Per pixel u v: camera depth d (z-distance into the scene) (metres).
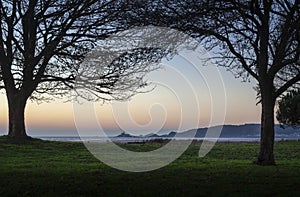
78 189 11.53
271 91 19.09
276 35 20.05
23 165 18.50
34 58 24.70
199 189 11.66
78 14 22.28
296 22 17.25
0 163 19.44
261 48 18.91
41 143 27.91
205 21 18.09
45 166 18.16
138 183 12.74
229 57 20.50
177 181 13.21
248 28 19.36
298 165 18.91
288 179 13.71
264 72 19.00
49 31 24.89
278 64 18.72
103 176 14.44
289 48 18.88
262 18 18.17
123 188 11.80
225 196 10.73
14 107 27.59
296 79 18.80
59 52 24.61
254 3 17.55
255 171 16.12
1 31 25.77
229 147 30.78
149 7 17.31
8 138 27.69
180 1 17.02
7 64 26.38
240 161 21.75
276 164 19.34
